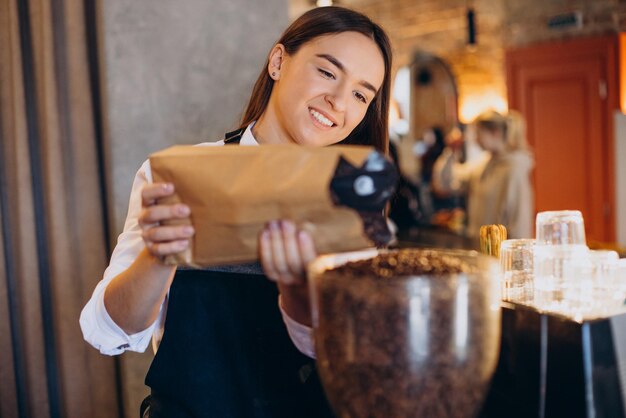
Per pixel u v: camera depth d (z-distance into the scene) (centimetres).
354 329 68
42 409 218
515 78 545
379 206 77
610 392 81
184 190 78
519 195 421
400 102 526
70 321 215
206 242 78
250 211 76
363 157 75
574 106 518
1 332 217
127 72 220
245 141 131
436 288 67
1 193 220
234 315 112
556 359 84
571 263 90
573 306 89
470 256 81
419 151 513
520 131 432
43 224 222
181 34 231
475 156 528
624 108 498
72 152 216
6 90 216
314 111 119
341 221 77
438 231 474
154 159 79
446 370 68
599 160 509
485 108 552
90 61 223
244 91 245
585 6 503
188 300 114
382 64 122
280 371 109
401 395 68
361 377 69
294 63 122
